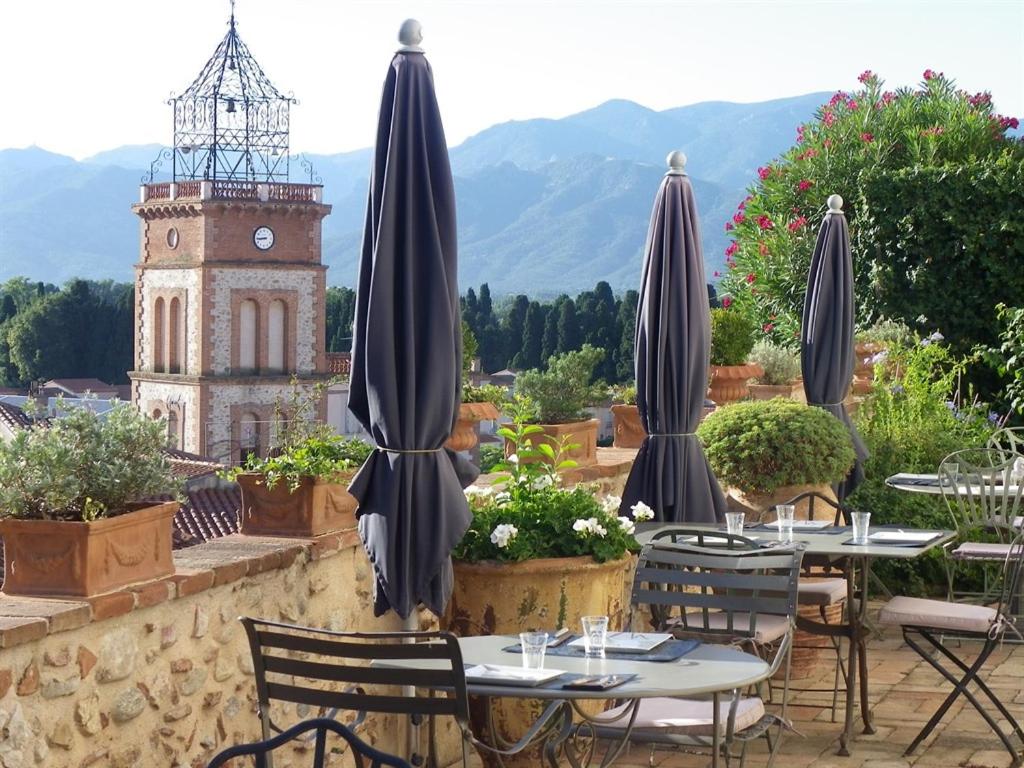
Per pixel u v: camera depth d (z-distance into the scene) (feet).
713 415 24.67
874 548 18.21
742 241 54.75
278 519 15.57
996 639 17.63
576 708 12.32
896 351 38.65
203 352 217.77
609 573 16.35
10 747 10.78
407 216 14.23
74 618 11.32
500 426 23.06
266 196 220.23
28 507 11.97
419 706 10.39
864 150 50.67
